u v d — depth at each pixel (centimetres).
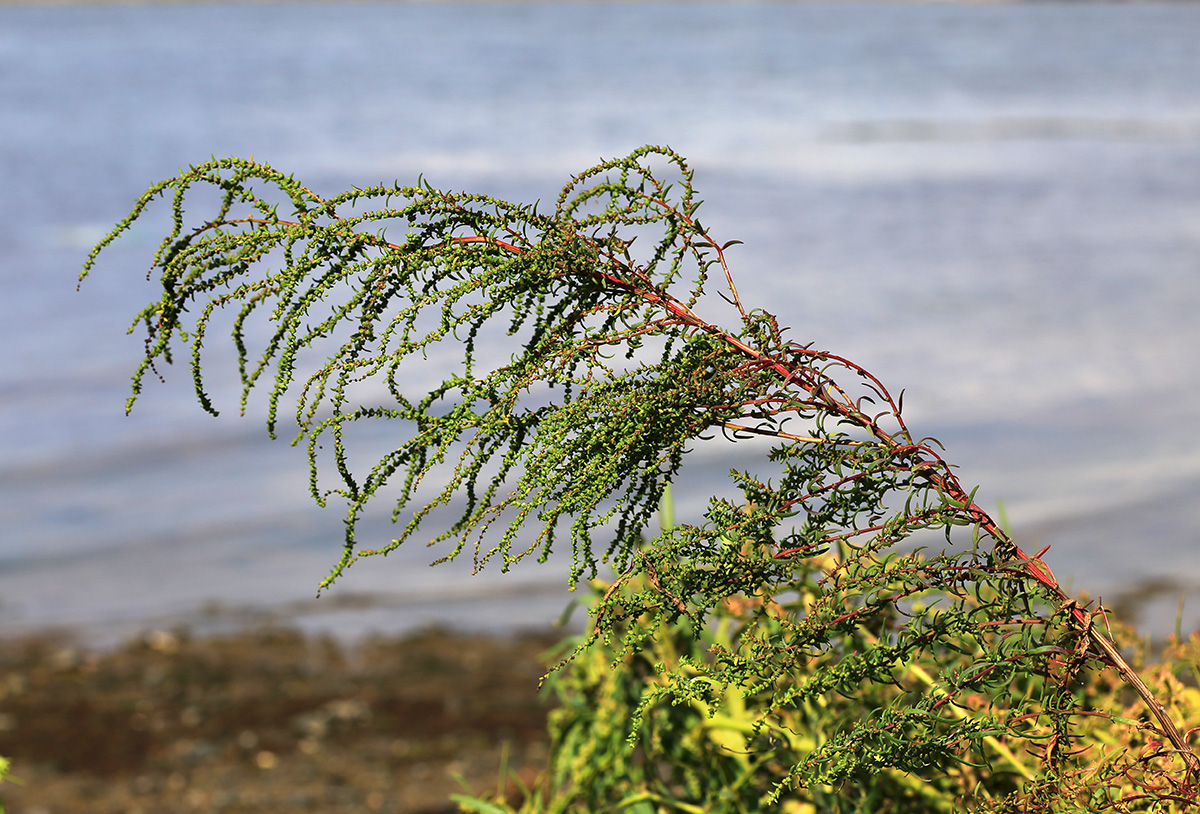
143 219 3209
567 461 154
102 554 1222
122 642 1005
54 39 14925
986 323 2138
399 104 7119
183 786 723
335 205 150
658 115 6619
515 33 17588
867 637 214
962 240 3034
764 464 1298
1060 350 1936
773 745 238
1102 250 2873
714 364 154
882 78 9875
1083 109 7394
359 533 1261
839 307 2259
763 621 231
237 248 151
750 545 165
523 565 1151
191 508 1352
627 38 16075
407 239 151
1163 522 1199
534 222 154
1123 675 157
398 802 691
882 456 153
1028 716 171
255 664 953
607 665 280
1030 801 165
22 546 1245
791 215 3453
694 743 263
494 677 914
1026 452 1445
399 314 150
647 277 156
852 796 240
